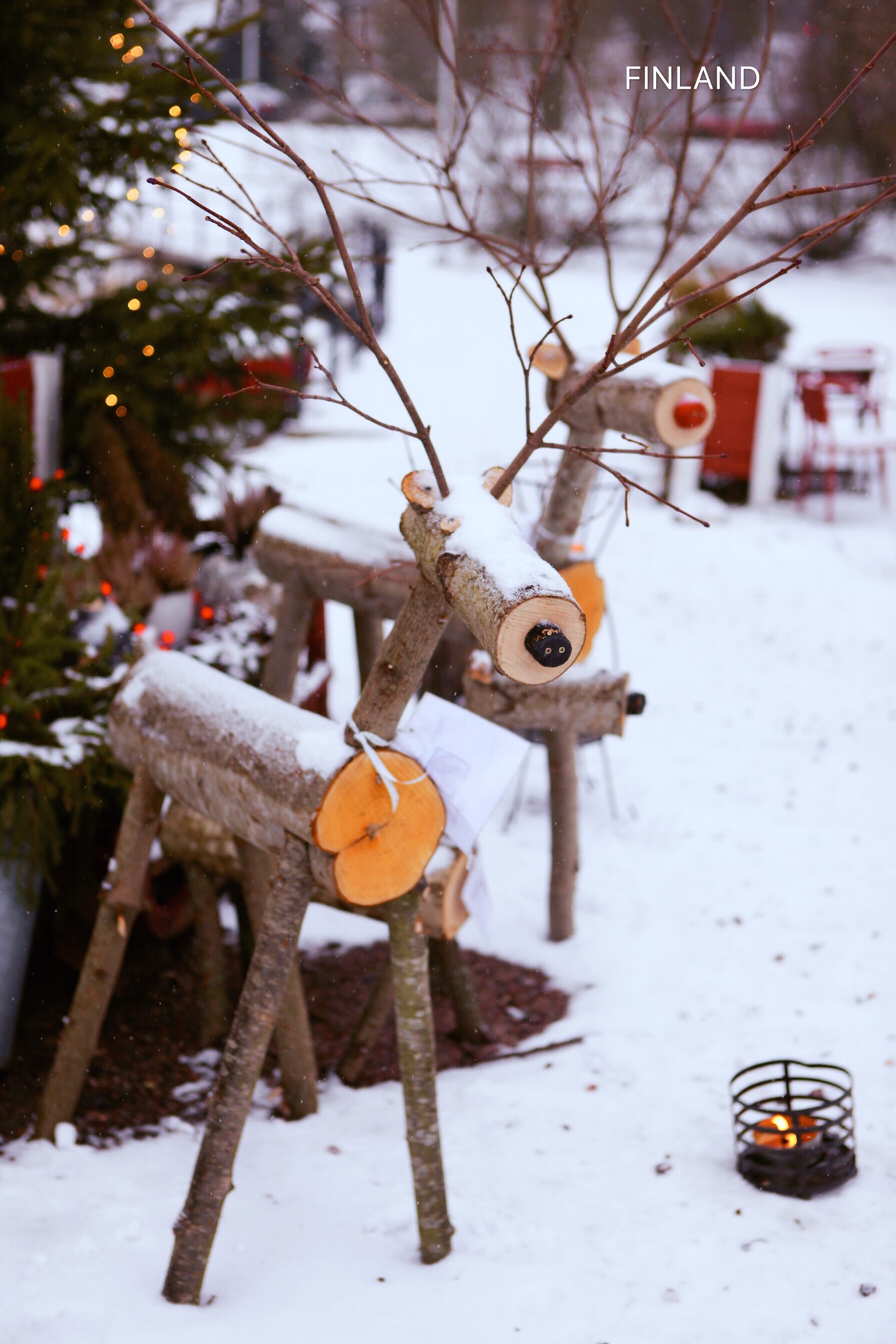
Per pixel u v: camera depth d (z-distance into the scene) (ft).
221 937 12.56
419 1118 9.14
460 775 8.90
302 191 51.78
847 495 36.52
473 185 59.88
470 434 41.73
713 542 32.24
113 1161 10.61
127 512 19.97
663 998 13.66
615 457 29.76
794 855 17.03
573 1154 10.81
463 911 10.48
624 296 57.06
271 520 14.58
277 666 14.66
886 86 43.73
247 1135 11.22
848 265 63.41
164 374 21.47
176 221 45.62
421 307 61.21
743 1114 11.05
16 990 11.67
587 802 18.99
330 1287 9.00
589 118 12.87
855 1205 9.92
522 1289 8.93
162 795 10.52
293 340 21.85
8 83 19.60
